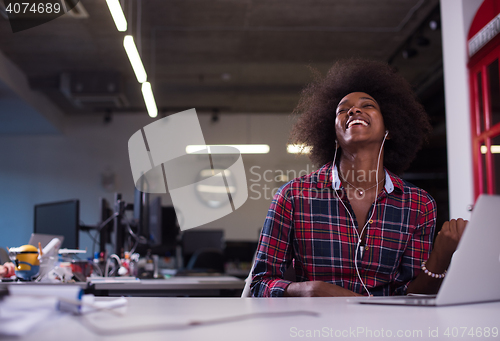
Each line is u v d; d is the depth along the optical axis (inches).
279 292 47.9
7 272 71.8
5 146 333.1
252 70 272.2
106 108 327.9
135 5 196.9
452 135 145.4
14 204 327.3
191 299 36.0
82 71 268.1
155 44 237.5
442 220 226.8
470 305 30.7
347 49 243.3
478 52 131.0
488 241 29.6
